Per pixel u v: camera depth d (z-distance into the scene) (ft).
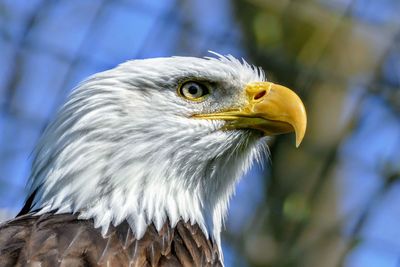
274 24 83.41
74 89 52.26
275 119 53.62
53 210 50.98
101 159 51.42
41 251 47.39
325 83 88.79
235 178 54.29
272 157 84.94
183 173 52.49
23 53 77.82
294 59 83.61
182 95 53.01
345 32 88.79
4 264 46.57
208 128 53.11
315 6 85.46
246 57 83.71
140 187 51.49
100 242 48.85
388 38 86.38
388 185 80.74
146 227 50.78
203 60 53.57
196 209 52.54
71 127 51.78
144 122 52.03
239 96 53.78
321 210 84.99
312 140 87.51
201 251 51.49
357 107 84.02
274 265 80.74
